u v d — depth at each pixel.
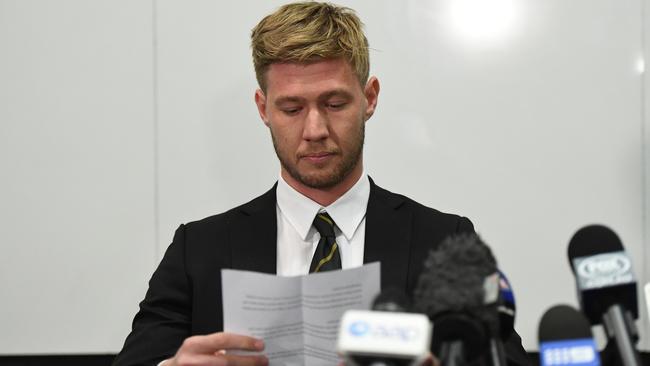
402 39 2.26
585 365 0.87
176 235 1.75
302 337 1.35
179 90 2.30
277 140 1.60
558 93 2.22
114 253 2.31
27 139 2.32
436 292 0.87
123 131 2.31
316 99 1.55
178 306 1.67
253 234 1.66
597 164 2.21
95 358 2.34
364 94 1.64
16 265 2.32
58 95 2.32
